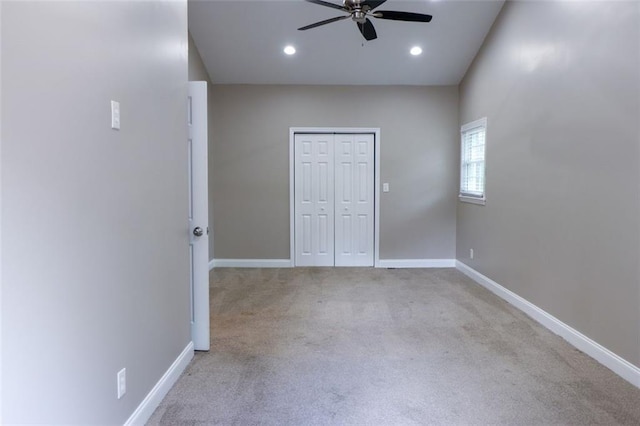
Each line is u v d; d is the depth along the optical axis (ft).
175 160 8.22
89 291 5.04
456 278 17.17
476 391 7.80
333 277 17.35
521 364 8.96
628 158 8.15
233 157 19.02
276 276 17.51
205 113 9.31
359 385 8.05
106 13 5.45
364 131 19.04
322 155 19.21
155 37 7.18
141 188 6.57
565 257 10.36
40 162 4.15
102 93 5.34
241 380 8.24
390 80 18.56
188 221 9.09
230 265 19.21
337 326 11.41
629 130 8.12
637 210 7.93
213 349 9.79
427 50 16.40
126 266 6.05
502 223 14.15
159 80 7.37
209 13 14.44
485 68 15.61
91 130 5.08
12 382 3.79
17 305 3.85
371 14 10.68
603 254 8.90
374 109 18.98
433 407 7.24
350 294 14.73
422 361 9.14
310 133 19.11
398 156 19.08
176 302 8.28
